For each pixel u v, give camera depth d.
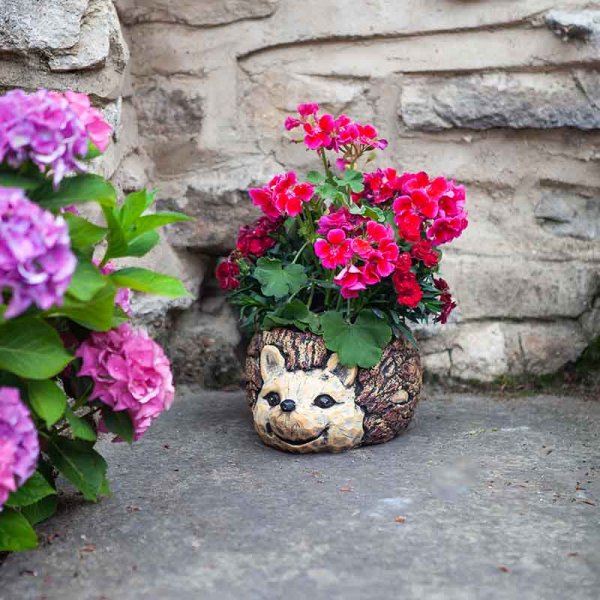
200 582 1.57
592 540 1.68
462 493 1.84
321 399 2.01
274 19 2.42
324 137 2.12
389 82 2.43
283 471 1.95
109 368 1.68
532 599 1.52
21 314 1.59
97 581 1.57
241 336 2.53
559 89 2.36
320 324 2.06
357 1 2.39
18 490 1.62
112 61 2.14
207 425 2.23
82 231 1.63
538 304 2.45
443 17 2.37
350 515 1.76
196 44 2.45
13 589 1.56
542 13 2.33
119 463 2.01
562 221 2.44
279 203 2.06
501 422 2.23
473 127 2.41
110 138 2.18
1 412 1.55
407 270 2.01
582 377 2.46
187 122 2.46
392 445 2.09
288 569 1.59
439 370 2.47
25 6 1.99
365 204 2.15
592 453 2.04
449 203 2.07
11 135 1.55
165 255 2.45
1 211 1.47
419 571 1.59
